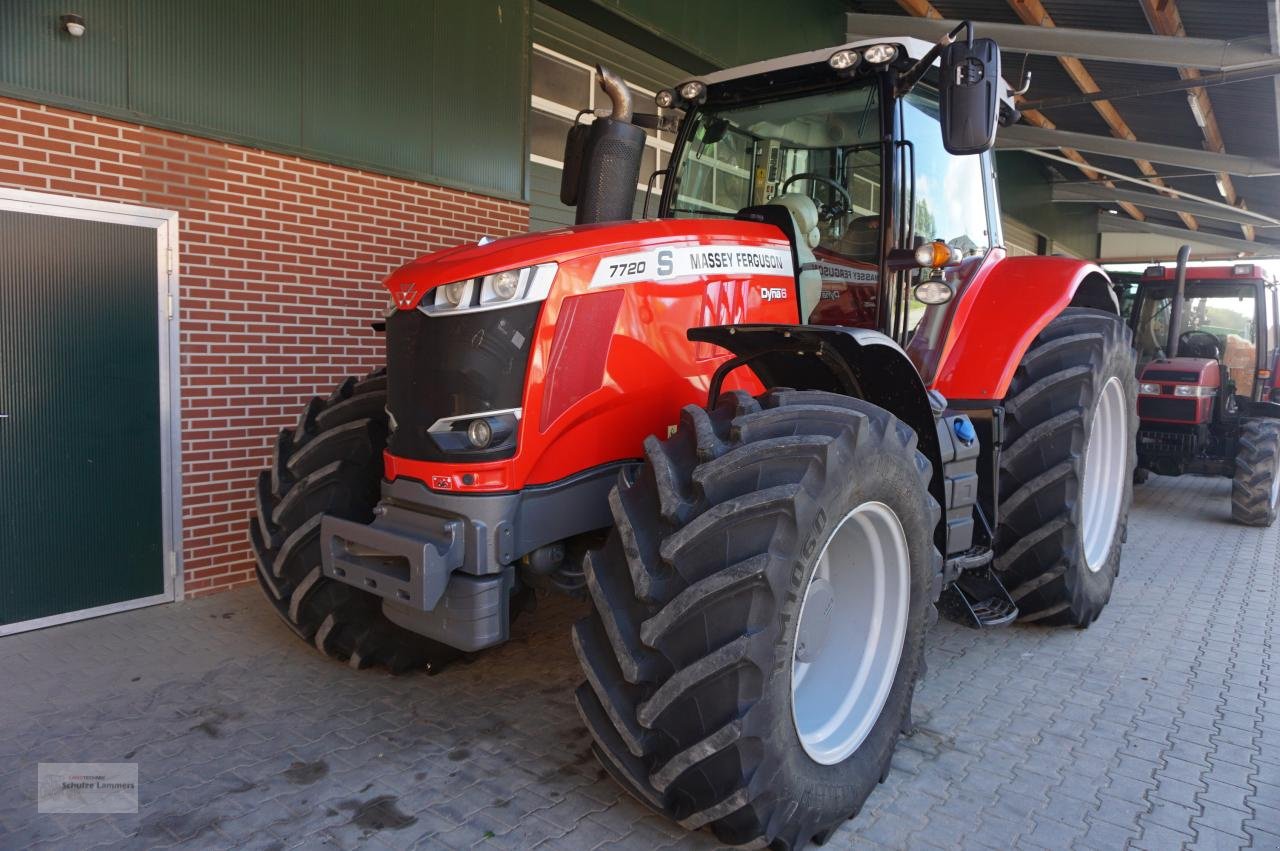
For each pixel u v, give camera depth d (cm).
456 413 235
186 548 406
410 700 305
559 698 309
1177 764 271
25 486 354
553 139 600
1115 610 423
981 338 362
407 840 222
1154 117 959
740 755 200
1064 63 798
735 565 199
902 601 256
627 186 302
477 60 511
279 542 302
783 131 334
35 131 343
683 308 267
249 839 221
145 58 372
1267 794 253
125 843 219
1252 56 612
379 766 259
